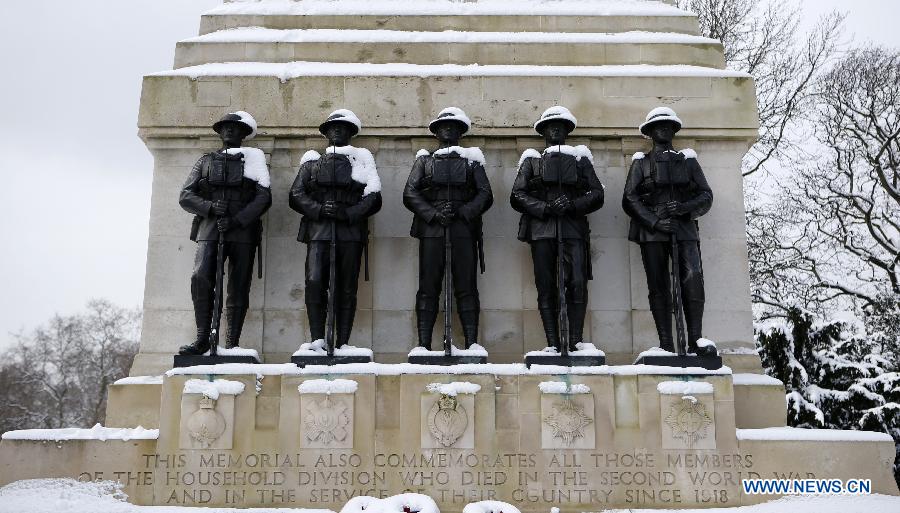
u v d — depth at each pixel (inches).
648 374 388.2
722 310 462.0
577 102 484.1
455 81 485.1
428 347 418.0
